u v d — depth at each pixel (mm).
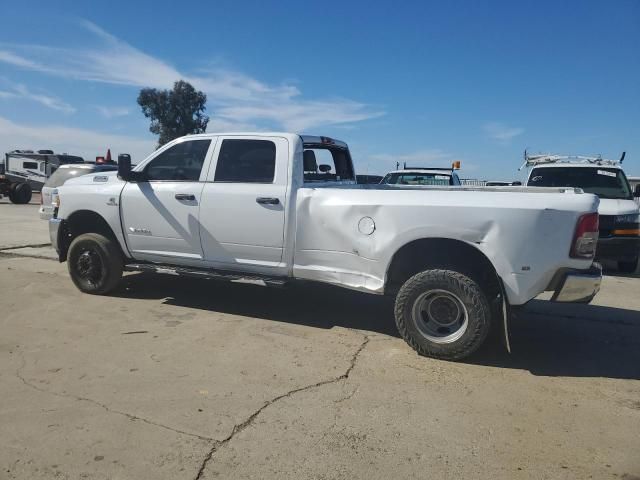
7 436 3303
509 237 4473
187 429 3434
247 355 4762
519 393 4133
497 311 5062
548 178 10883
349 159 7363
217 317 5906
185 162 6016
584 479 3004
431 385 4227
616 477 3029
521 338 5520
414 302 4762
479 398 4020
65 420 3510
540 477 3014
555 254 4441
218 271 5922
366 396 3990
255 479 2928
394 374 4426
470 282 4586
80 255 6656
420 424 3590
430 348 4742
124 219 6305
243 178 5664
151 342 5039
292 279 5551
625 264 9750
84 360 4555
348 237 5078
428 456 3203
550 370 4637
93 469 2980
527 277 4469
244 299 6703
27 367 4379
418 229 4734
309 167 6164
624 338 5609
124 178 6113
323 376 4340
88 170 12391
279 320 5871
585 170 10797
